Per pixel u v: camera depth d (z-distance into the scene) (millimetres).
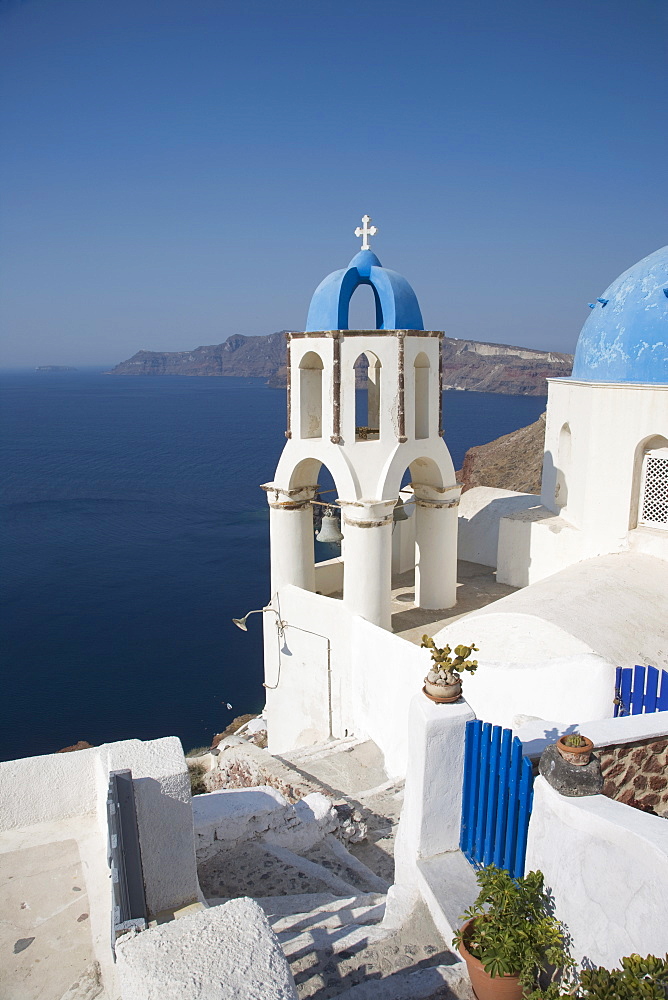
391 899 7520
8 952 6648
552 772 6203
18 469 139625
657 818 5668
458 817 7703
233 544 78125
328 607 16781
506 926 6070
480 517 21328
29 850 8039
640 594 13344
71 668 46406
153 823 6941
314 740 17953
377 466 16125
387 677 15188
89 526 88500
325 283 16109
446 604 18203
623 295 15406
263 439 190750
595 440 15523
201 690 42500
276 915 8031
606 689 11227
